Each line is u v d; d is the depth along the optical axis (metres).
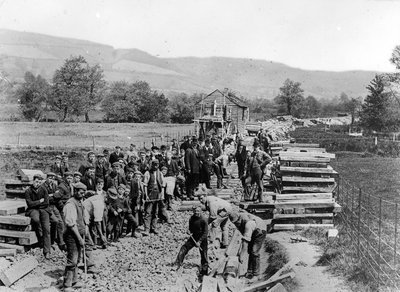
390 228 13.44
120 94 93.81
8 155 36.03
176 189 19.88
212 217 12.72
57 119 87.50
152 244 13.81
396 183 23.06
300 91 133.50
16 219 12.52
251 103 146.38
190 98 97.44
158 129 70.62
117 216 14.01
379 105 51.59
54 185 13.09
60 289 10.30
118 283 10.47
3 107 81.38
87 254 11.65
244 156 21.88
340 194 19.06
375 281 9.25
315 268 10.57
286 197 15.20
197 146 20.47
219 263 11.20
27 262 11.38
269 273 10.98
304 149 20.16
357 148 45.78
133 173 15.41
